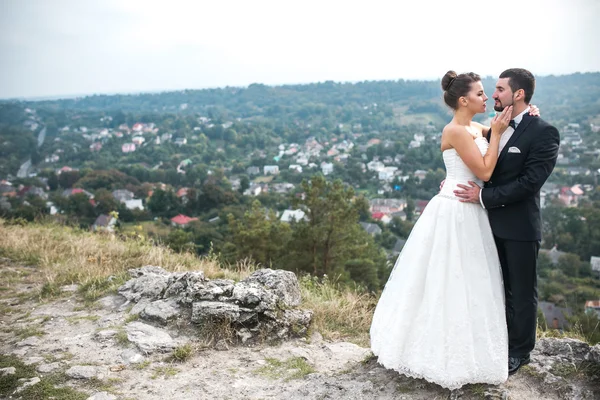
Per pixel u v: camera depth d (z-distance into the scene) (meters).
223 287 3.99
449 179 2.94
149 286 4.31
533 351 3.07
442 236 2.80
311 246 14.02
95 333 3.60
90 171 110.31
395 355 2.76
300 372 3.13
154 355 3.32
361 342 3.85
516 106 2.76
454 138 2.82
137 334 3.54
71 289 4.75
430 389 2.73
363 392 2.74
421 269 2.83
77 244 6.77
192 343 3.50
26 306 4.38
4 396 2.79
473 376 2.61
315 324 4.05
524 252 2.73
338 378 2.97
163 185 111.62
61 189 105.75
